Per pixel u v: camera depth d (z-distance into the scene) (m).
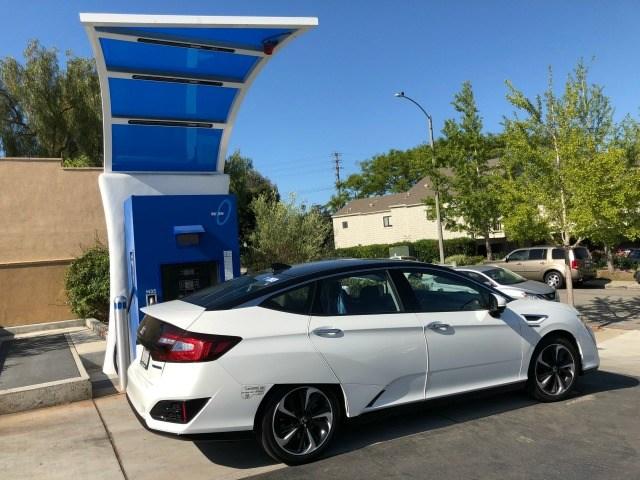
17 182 13.69
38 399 6.09
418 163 27.72
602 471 4.02
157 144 7.96
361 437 4.89
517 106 11.34
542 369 5.65
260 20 6.30
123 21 5.84
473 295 5.34
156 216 7.09
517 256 21.89
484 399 5.89
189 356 4.02
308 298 4.57
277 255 14.20
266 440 4.20
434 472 4.11
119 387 6.63
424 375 4.83
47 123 27.41
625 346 9.16
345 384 4.46
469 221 27.44
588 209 10.75
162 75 7.03
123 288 7.60
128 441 5.00
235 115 8.08
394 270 5.03
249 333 4.19
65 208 14.15
